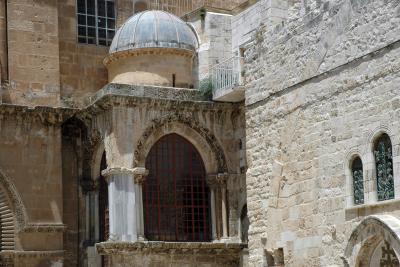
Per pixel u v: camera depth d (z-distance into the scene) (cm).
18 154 4125
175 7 4838
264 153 3569
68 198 4291
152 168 4178
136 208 4028
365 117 2978
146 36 4250
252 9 4241
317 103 3231
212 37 4369
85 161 4322
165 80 4247
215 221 4253
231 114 4331
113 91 4047
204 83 4272
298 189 3325
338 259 3073
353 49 3045
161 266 4028
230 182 4284
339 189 3089
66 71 4403
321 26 3225
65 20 4453
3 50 4222
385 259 2912
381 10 2912
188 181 4266
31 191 4125
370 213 2931
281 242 3412
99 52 4509
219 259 4184
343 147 3080
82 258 4247
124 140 4059
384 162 2908
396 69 2839
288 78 3419
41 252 4066
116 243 3912
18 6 4266
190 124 4244
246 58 3750
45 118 4194
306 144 3284
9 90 4181
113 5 4638
